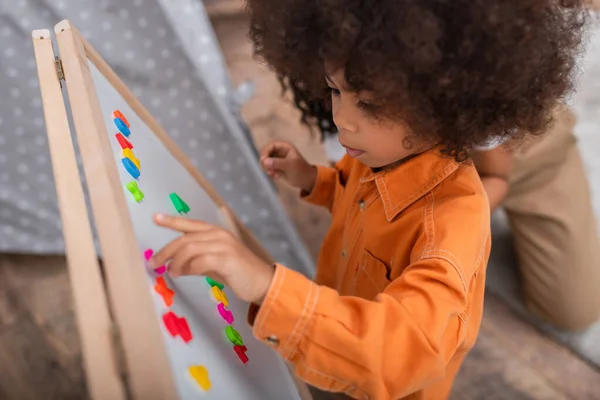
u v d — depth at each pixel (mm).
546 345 1046
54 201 1122
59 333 1068
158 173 572
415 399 664
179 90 980
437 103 469
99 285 355
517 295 1111
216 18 1837
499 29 429
